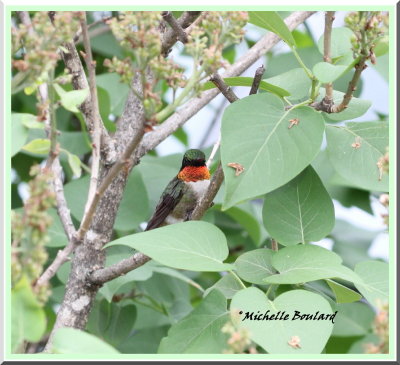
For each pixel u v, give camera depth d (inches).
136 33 224.4
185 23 317.7
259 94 278.8
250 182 261.1
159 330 404.5
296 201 296.2
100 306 385.4
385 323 212.1
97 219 316.5
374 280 273.1
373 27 249.3
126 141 327.0
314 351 233.5
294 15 386.3
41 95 307.0
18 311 197.0
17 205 463.2
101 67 501.7
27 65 220.2
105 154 319.6
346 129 299.9
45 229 195.6
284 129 270.1
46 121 271.4
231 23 229.5
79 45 469.4
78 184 393.1
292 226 293.6
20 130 255.8
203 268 247.3
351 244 478.3
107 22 227.6
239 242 471.5
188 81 230.8
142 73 225.3
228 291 289.4
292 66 452.4
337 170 289.4
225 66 229.5
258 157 264.8
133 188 392.2
